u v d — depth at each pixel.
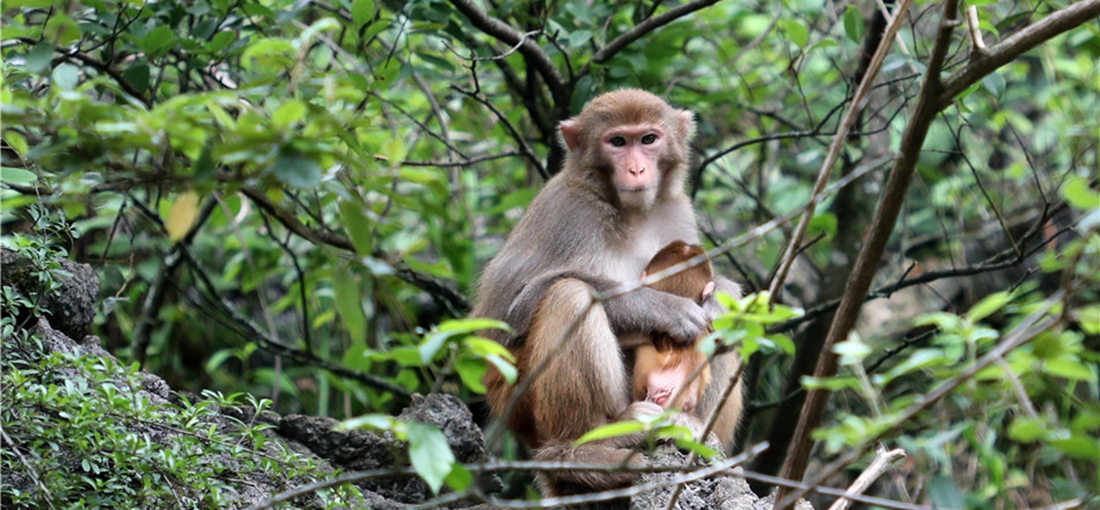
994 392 6.13
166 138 5.74
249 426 9.29
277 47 6.52
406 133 17.33
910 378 16.92
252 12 12.53
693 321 10.52
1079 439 5.17
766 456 16.53
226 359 18.09
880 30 15.24
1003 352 5.46
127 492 7.91
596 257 11.45
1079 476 14.81
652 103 11.86
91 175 6.57
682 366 10.34
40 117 5.64
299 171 5.42
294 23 13.30
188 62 12.62
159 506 8.11
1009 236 14.37
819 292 16.53
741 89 17.56
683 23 15.10
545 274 10.88
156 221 14.05
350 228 6.05
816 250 17.91
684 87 16.44
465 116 17.42
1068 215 17.31
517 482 16.03
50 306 9.75
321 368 15.66
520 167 18.66
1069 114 16.50
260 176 5.66
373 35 12.19
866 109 16.62
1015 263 14.41
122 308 16.16
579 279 10.75
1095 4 6.63
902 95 15.08
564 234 11.45
